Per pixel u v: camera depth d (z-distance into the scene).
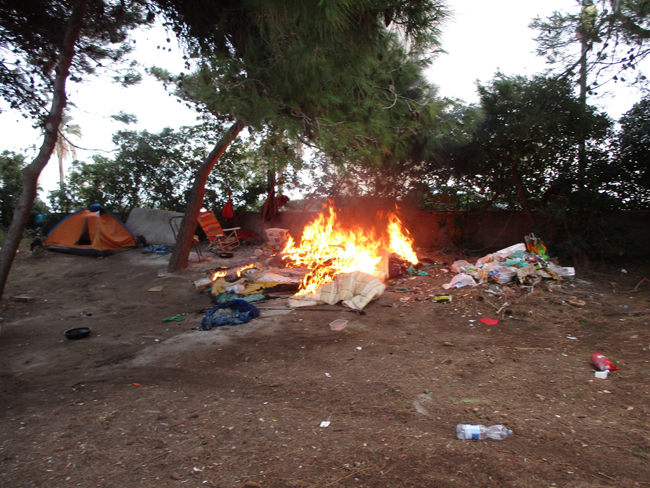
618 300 6.50
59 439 3.26
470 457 2.81
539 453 2.85
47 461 2.95
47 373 4.92
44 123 6.74
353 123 6.09
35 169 6.04
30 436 3.33
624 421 3.23
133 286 9.48
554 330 5.55
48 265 11.77
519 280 7.31
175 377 4.60
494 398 3.74
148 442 3.17
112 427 3.44
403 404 3.70
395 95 6.68
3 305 8.28
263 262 10.83
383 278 8.52
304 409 3.69
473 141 9.30
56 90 5.97
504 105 8.95
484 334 5.56
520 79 9.07
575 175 8.87
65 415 3.70
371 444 3.04
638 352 4.58
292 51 5.19
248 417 3.55
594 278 7.80
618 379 3.99
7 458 3.00
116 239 13.38
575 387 3.88
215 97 5.55
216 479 2.67
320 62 5.17
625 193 8.98
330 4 3.33
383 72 6.59
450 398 3.78
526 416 3.38
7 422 3.61
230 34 6.05
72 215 13.47
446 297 7.06
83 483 2.68
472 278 7.75
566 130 8.63
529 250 8.46
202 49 5.99
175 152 15.33
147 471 2.79
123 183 15.67
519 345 5.10
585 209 8.67
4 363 5.36
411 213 11.39
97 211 13.34
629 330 5.26
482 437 3.06
